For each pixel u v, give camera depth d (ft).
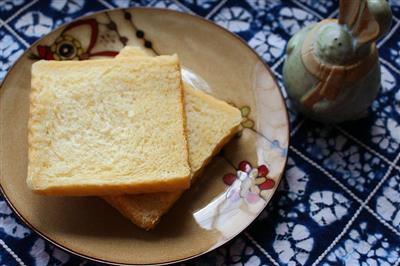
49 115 1.36
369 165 1.50
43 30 1.62
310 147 1.52
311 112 1.47
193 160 1.38
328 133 1.53
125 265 1.27
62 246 1.29
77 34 1.52
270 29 1.66
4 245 1.37
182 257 1.30
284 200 1.45
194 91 1.46
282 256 1.39
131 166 1.34
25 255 1.36
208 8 1.68
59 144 1.35
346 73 1.35
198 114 1.44
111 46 1.54
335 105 1.42
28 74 1.46
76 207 1.35
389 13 1.28
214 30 1.55
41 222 1.32
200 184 1.40
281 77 1.60
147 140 1.36
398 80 1.60
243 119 1.48
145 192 1.34
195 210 1.37
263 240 1.41
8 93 1.43
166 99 1.40
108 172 1.33
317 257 1.39
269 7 1.68
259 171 1.41
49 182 1.30
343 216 1.44
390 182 1.48
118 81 1.42
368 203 1.45
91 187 1.30
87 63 1.43
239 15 1.67
